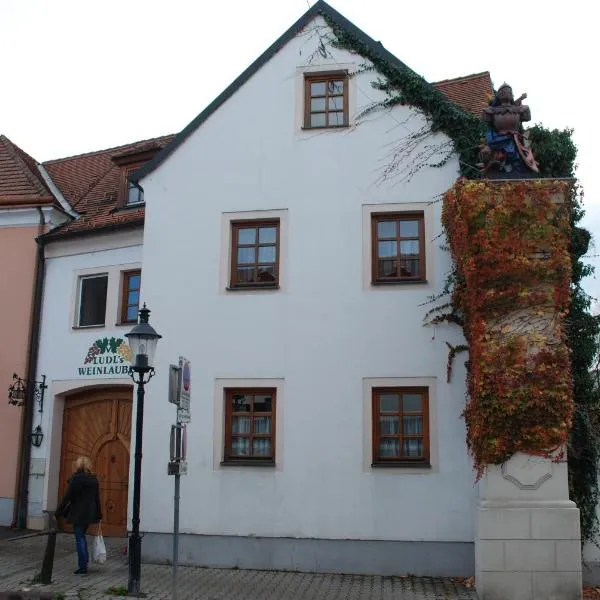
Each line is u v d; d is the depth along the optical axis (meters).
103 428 16.02
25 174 18.38
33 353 16.50
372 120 13.60
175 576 9.55
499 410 10.88
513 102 11.94
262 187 13.78
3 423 16.50
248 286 13.50
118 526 15.51
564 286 11.04
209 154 14.12
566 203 11.22
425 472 12.34
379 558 12.23
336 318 13.06
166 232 14.03
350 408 12.74
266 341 13.23
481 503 10.89
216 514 12.85
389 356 12.77
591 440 11.86
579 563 10.53
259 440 13.13
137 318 15.70
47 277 16.88
